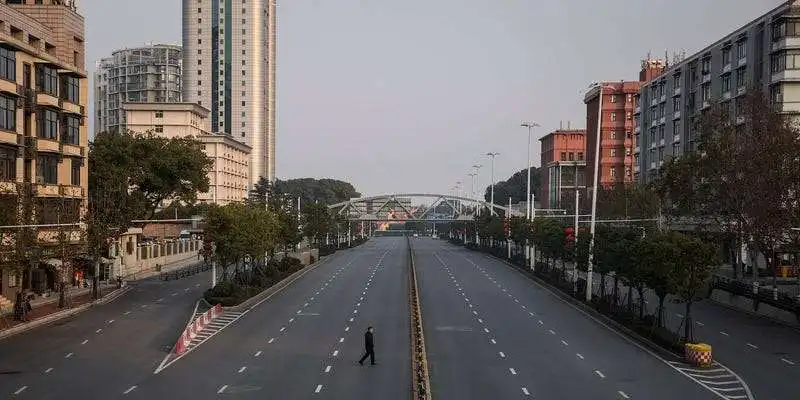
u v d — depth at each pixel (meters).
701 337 49.75
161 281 90.44
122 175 89.25
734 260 79.81
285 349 44.25
